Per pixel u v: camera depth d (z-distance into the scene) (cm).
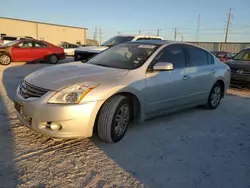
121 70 344
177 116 453
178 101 411
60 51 1395
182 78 406
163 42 420
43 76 318
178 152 307
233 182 249
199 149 319
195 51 455
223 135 373
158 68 354
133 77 336
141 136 348
